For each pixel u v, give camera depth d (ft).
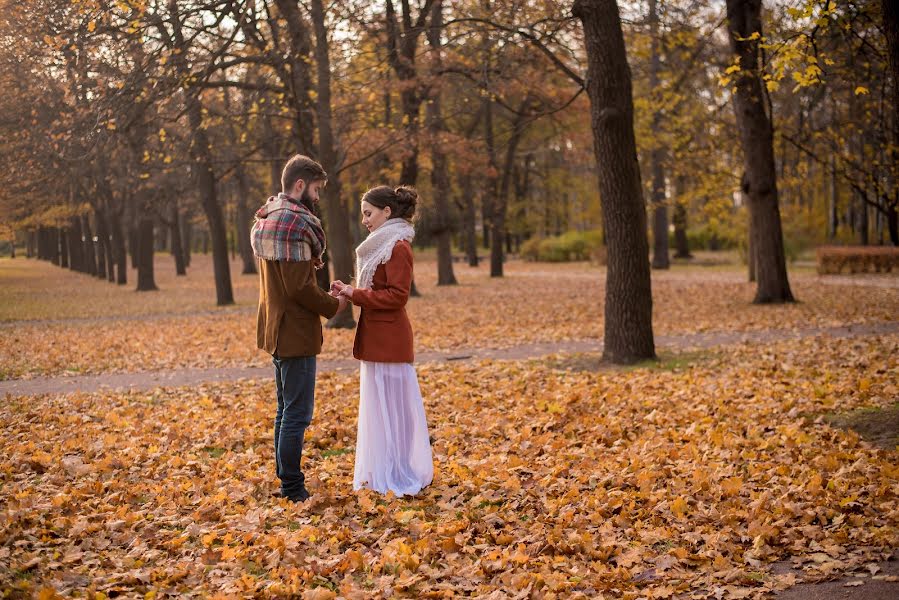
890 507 13.17
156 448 18.39
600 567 11.43
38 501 14.01
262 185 123.54
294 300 14.07
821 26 20.99
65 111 37.50
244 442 19.40
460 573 11.27
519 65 47.65
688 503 14.12
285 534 12.48
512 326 48.75
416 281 105.70
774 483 14.94
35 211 81.46
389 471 15.02
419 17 55.83
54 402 25.70
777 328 42.93
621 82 31.07
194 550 12.01
